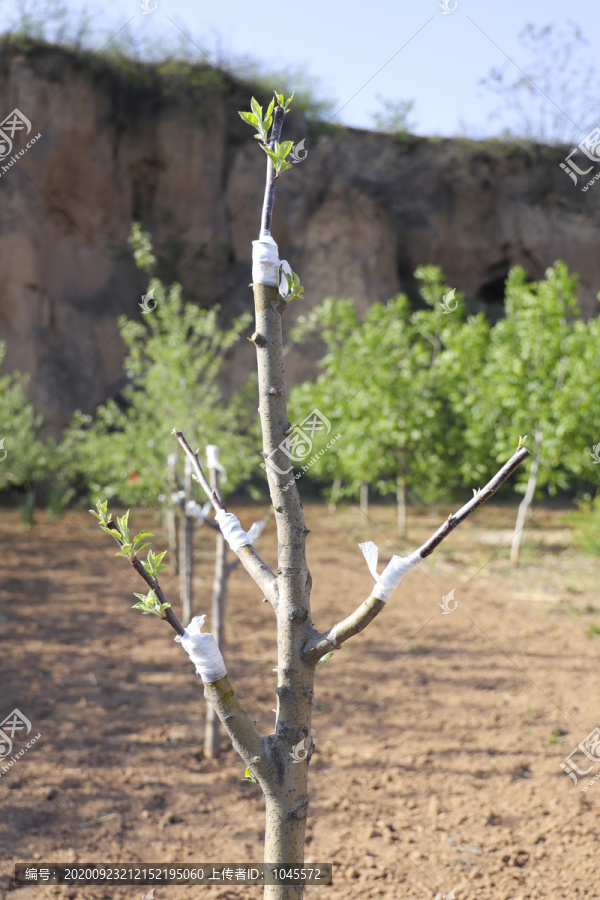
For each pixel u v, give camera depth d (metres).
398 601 7.31
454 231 20.48
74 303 14.91
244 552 1.73
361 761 3.90
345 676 5.19
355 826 3.26
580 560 9.60
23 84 14.26
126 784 3.62
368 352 10.78
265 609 6.92
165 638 6.09
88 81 15.17
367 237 18.22
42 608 6.91
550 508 14.81
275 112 1.56
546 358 9.26
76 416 8.12
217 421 7.27
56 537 10.62
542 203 21.00
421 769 3.80
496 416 9.84
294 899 1.60
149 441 7.01
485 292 21.58
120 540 1.53
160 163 16.31
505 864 2.94
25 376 13.47
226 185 17.17
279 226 17.62
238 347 15.87
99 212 15.50
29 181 14.37
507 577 8.51
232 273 16.95
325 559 9.37
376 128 20.34
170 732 4.24
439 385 10.53
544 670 5.27
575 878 2.81
